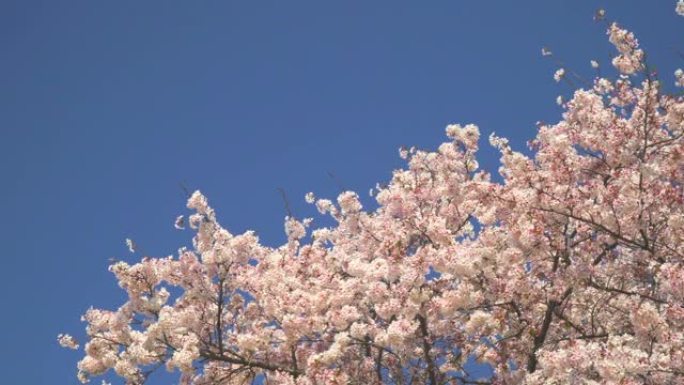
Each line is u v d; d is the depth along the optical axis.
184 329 11.67
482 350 11.77
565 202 10.74
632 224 10.68
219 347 11.53
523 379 10.93
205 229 12.20
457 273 10.53
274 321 12.58
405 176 12.59
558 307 11.38
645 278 11.36
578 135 11.93
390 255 10.95
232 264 12.20
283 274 12.66
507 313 11.62
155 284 12.02
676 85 13.65
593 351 8.70
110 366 11.34
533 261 10.93
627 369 8.42
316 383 10.48
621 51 13.23
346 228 13.68
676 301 9.48
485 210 11.71
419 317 11.54
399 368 12.38
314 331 11.97
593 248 10.98
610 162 11.65
